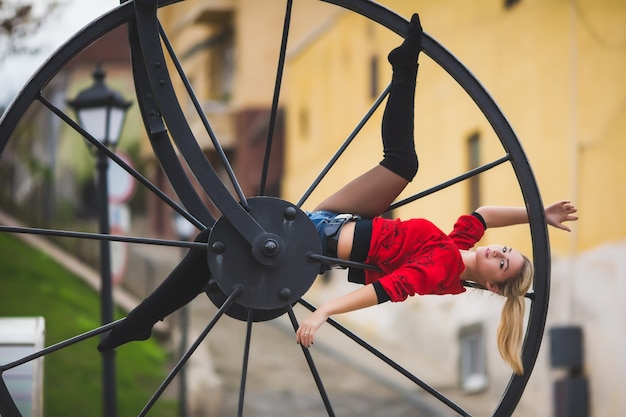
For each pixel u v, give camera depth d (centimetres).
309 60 2584
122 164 646
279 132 2734
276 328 2502
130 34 674
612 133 1819
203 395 2173
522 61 1981
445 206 2122
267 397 2167
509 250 680
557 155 1908
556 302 1914
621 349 1769
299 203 652
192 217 659
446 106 2117
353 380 2231
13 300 2488
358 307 621
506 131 646
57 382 2147
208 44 2881
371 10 648
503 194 1959
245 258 617
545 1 1928
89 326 2416
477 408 2064
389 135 639
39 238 2952
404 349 2294
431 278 634
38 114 3186
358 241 642
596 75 1848
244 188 2766
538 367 1939
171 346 2367
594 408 1827
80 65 3089
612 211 1806
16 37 2125
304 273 623
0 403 616
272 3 2752
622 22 1819
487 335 2064
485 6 2062
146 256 2877
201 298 2653
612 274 1797
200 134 2828
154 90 614
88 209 3180
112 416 1218
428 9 2162
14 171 3180
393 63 631
